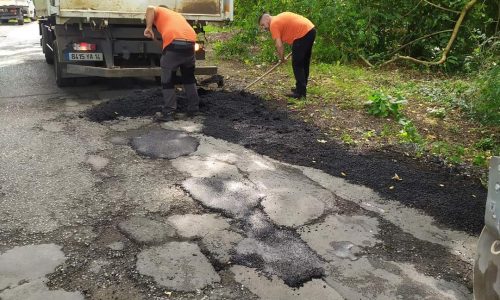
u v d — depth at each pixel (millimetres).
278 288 2979
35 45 13570
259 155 5121
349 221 3850
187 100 6902
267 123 6129
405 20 10953
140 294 2877
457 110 7172
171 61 6090
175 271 3102
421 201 4246
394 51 10969
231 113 6488
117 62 7496
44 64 10156
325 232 3658
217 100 7059
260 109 6699
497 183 2043
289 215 3885
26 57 11141
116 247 3350
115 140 5426
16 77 8734
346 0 10133
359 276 3141
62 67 7605
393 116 6656
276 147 5332
